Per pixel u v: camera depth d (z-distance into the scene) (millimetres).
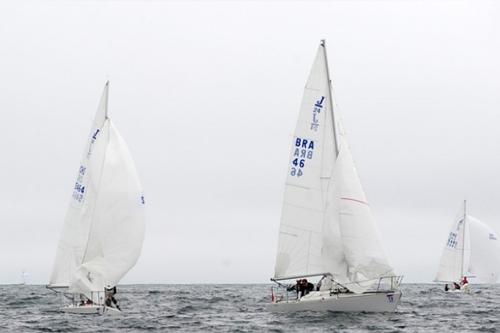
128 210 82125
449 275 172250
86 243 82750
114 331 71312
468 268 173500
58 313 92688
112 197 82062
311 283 83188
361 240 79000
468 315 92438
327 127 85188
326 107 85312
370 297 78062
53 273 96750
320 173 84875
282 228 85125
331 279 81125
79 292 81688
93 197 84375
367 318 77188
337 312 79000
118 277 81688
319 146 85062
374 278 78438
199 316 89750
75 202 95375
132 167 83375
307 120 85375
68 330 71875
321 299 79250
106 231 81625
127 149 83938
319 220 84312
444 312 97188
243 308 108062
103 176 82438
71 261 95062
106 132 84750
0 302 124438
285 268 84625
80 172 95438
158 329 73125
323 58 85625
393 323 75000
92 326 75000
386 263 78312
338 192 81188
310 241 84125
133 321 80312
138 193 82812
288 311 80625
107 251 81562
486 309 104750
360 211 79688
